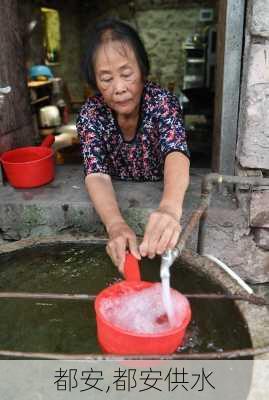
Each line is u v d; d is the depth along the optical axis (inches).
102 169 62.6
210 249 74.5
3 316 49.5
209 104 180.9
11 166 79.7
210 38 253.6
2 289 54.8
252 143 66.2
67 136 241.9
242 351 38.4
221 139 73.8
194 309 48.6
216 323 46.0
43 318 49.1
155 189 79.0
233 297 47.8
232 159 74.7
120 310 41.3
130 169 77.7
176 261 58.2
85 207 75.4
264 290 77.6
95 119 67.9
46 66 260.8
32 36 246.8
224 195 77.4
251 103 64.1
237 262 75.4
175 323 38.2
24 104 98.9
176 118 64.0
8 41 87.7
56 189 82.0
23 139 97.6
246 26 65.3
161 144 62.0
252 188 68.7
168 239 44.6
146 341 35.9
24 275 57.9
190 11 301.0
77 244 64.6
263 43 61.3
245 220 71.9
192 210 71.8
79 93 343.3
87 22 329.1
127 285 42.6
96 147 64.7
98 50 56.4
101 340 39.0
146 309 41.6
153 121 67.1
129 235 48.3
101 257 61.9
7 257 61.3
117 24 57.0
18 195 80.0
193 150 151.7
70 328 47.3
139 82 59.2
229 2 65.9
